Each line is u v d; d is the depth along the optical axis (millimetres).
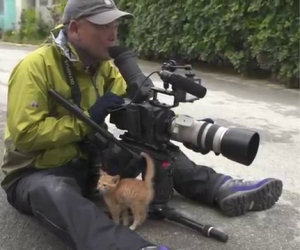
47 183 2473
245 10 7637
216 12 8039
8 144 2732
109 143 2607
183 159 3209
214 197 3062
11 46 13812
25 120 2516
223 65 9195
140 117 2598
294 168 3984
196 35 8719
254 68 8281
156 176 2678
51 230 2461
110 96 2602
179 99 2559
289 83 7449
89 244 2273
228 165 4012
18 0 16219
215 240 2758
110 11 2572
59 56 2648
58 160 2729
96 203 2996
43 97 2578
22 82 2549
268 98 6727
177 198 3279
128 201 2625
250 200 3000
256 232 2875
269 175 3816
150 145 2629
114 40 2678
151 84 2727
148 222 2928
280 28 7168
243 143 2463
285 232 2889
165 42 9453
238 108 6117
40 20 15695
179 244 2707
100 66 2828
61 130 2543
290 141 4750
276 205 3238
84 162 2859
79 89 2703
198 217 3021
